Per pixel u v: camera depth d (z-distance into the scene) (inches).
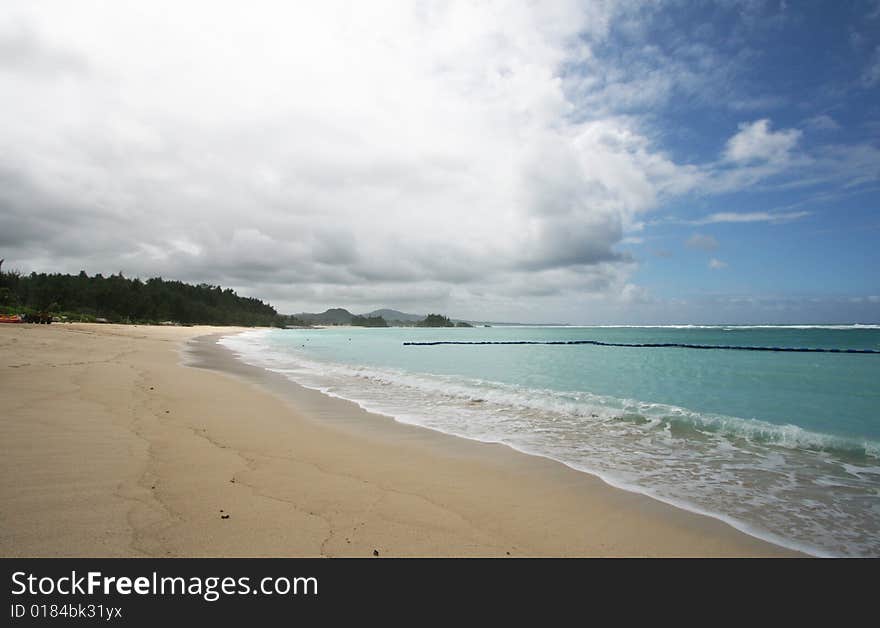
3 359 616.7
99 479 211.9
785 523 203.0
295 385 646.5
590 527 195.2
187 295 6161.4
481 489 236.2
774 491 243.4
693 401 539.8
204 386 558.6
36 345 870.4
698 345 1887.3
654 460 299.9
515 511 208.7
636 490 241.9
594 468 280.7
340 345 2126.0
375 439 341.7
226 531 169.9
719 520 205.2
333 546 165.6
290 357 1257.4
